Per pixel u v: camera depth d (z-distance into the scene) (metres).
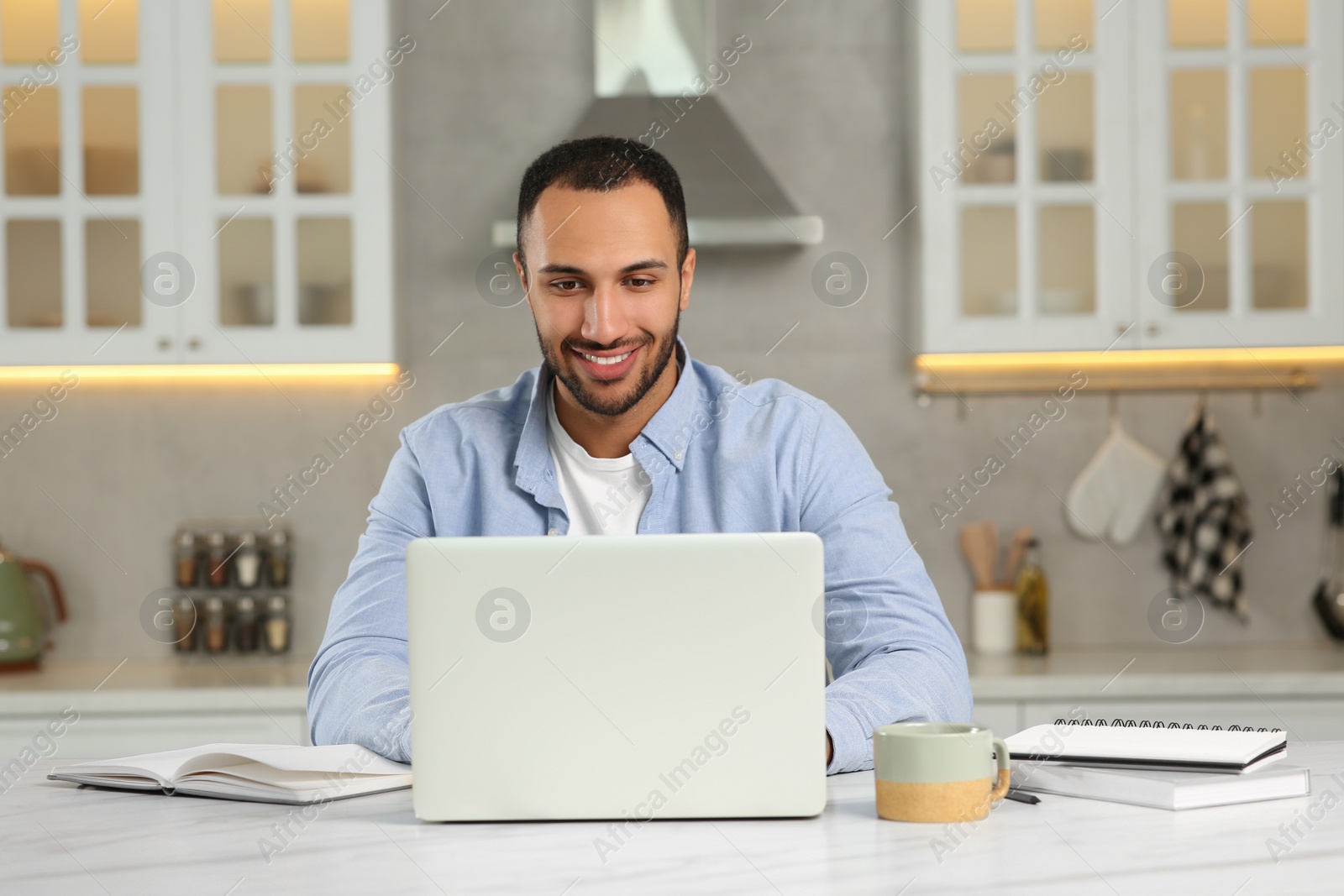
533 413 1.57
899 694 1.19
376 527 1.58
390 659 1.37
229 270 2.78
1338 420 3.10
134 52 2.78
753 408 1.63
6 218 2.75
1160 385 3.09
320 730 1.32
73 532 3.04
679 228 1.53
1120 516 3.04
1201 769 1.02
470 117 3.07
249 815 1.01
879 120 3.08
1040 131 2.83
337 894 0.76
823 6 3.09
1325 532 3.10
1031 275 2.79
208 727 2.48
